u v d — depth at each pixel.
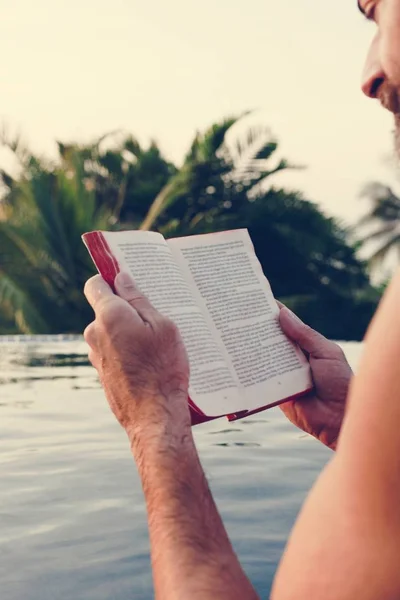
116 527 2.57
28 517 2.71
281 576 0.79
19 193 18.30
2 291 16.67
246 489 3.06
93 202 17.70
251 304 1.42
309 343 1.41
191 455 0.98
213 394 1.21
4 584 2.06
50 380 7.95
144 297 1.10
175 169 22.02
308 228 20.08
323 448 4.00
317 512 0.75
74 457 3.84
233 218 19.70
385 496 0.68
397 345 0.67
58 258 17.28
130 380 1.03
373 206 29.28
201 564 0.91
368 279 21.81
